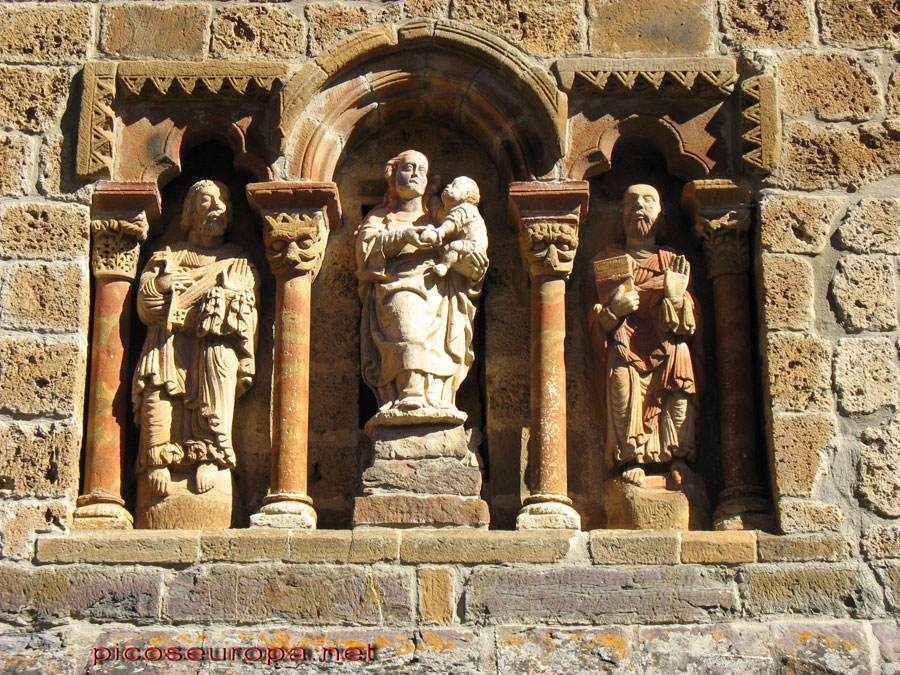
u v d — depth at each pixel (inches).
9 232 485.4
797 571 453.7
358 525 458.0
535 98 500.1
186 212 496.4
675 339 483.8
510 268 501.0
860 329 480.4
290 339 480.7
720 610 448.8
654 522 470.3
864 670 438.3
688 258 502.0
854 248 488.4
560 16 510.0
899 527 459.2
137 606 445.1
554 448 473.1
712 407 488.1
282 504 465.7
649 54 506.9
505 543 453.7
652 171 510.9
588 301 494.0
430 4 510.9
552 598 448.1
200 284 487.2
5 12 507.2
